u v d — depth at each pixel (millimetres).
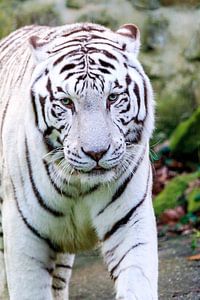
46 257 6098
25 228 5984
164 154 12344
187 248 9555
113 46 5730
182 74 13016
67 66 5586
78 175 5676
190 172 12078
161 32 13172
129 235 5863
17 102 6160
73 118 5527
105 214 5918
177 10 13195
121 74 5602
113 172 5617
